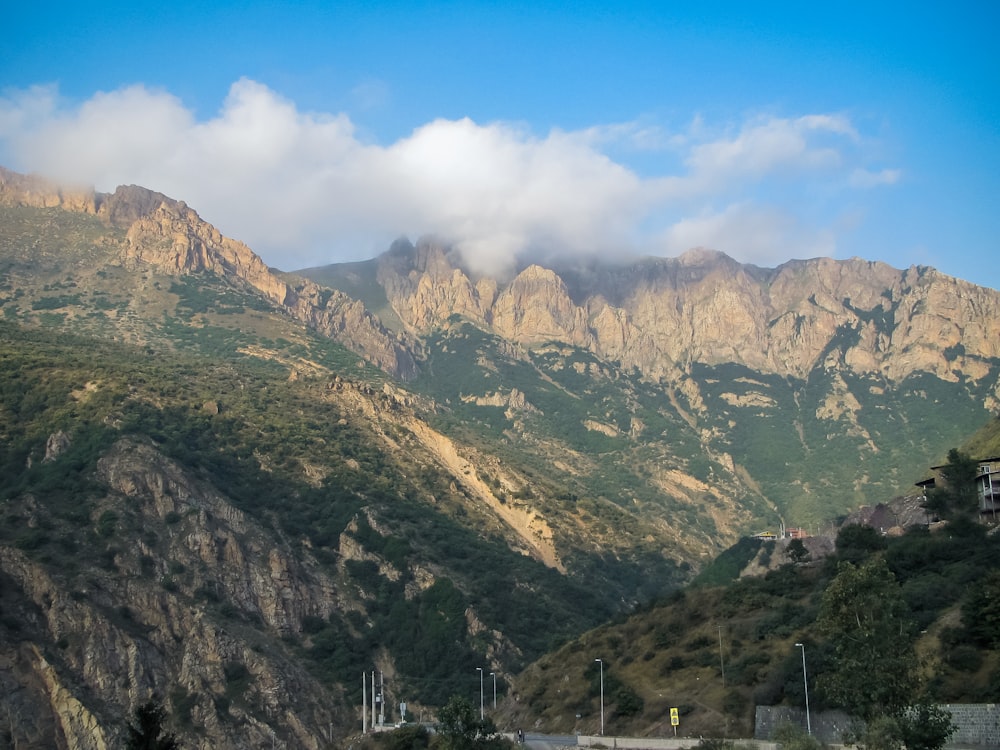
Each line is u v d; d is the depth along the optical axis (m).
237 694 191.38
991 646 124.75
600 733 155.50
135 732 102.69
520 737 155.38
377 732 177.75
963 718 112.69
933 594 142.50
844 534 184.50
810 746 116.31
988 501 182.50
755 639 162.25
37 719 174.25
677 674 162.12
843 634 113.75
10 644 181.25
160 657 193.50
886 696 109.69
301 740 188.75
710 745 126.50
